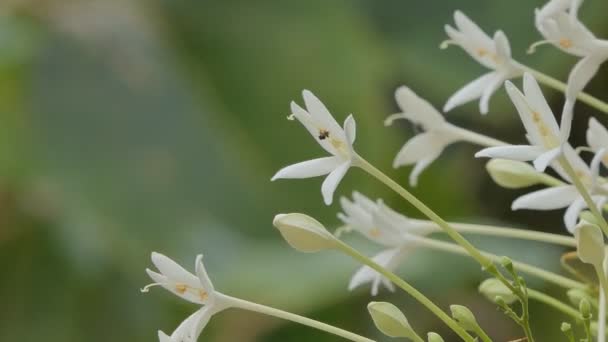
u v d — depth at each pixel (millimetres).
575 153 662
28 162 1015
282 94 1014
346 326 953
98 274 1016
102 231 994
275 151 1004
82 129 1023
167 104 1028
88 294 1017
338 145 649
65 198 1000
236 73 1025
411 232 716
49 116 1024
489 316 998
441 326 992
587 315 644
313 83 1009
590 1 942
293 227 655
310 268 909
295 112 650
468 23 707
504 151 636
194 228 974
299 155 1001
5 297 1019
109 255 1010
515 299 688
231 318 937
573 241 691
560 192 657
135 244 979
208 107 1021
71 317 1014
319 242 655
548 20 671
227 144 1011
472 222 972
